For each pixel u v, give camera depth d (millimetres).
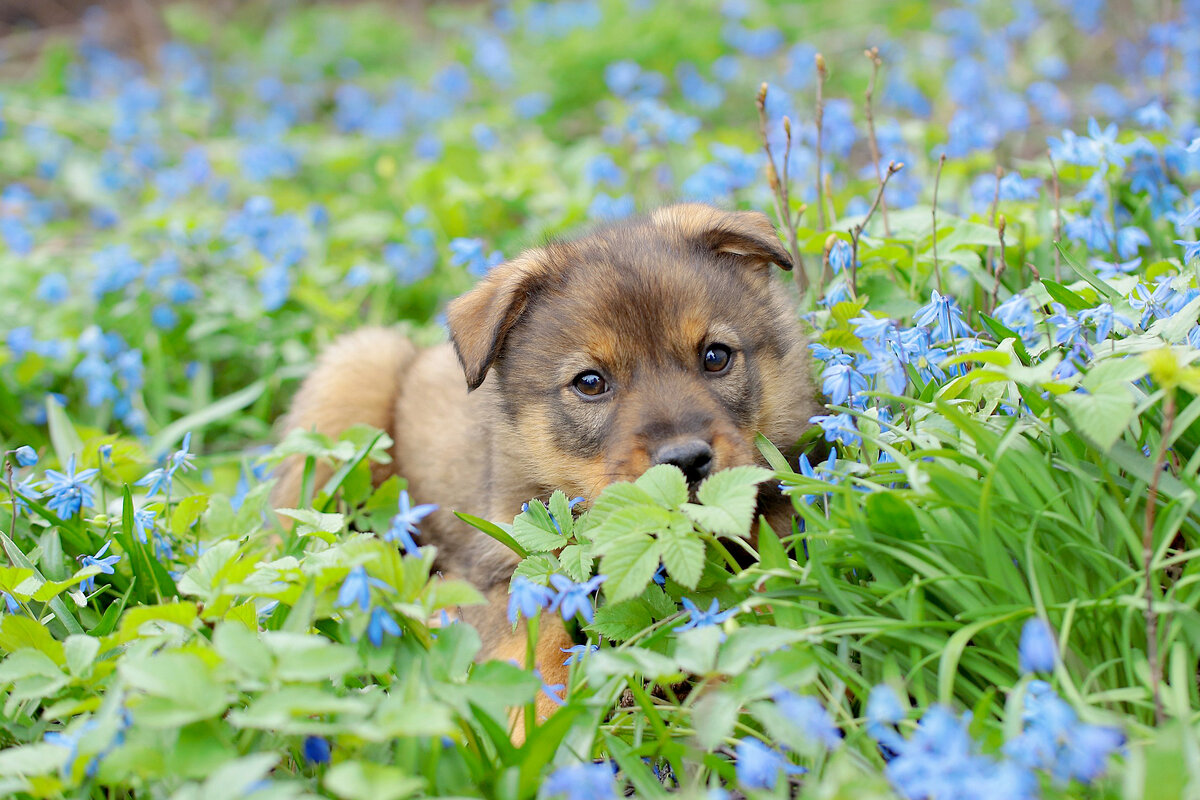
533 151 1271
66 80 1906
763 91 899
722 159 1077
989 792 620
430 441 947
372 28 2076
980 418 748
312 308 1098
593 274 833
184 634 715
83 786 689
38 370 1041
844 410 751
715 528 712
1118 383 692
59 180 1469
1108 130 880
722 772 697
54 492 811
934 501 714
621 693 743
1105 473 715
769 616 749
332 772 644
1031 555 695
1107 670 698
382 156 1429
